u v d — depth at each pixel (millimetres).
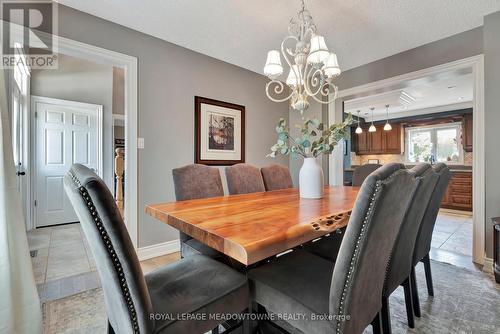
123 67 2451
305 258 1267
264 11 2150
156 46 2604
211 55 3025
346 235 781
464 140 5363
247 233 918
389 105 5312
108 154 4277
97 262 833
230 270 1126
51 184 3676
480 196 2270
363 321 886
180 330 817
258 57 3092
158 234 2609
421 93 4621
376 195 733
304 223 1061
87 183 647
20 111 3191
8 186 1298
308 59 1865
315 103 3787
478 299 1699
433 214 1679
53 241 2955
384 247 909
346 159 6586
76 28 2113
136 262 735
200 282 1015
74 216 3881
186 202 1604
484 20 2201
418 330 1389
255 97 3658
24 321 1299
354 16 2201
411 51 2801
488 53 2180
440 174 1528
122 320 774
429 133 6094
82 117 4004
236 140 3404
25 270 1336
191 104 2912
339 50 2818
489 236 2186
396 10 2117
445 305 1631
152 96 2580
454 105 5422
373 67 3127
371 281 898
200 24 2346
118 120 5332
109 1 2006
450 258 2436
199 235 992
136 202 2461
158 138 2631
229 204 1523
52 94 3707
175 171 1832
